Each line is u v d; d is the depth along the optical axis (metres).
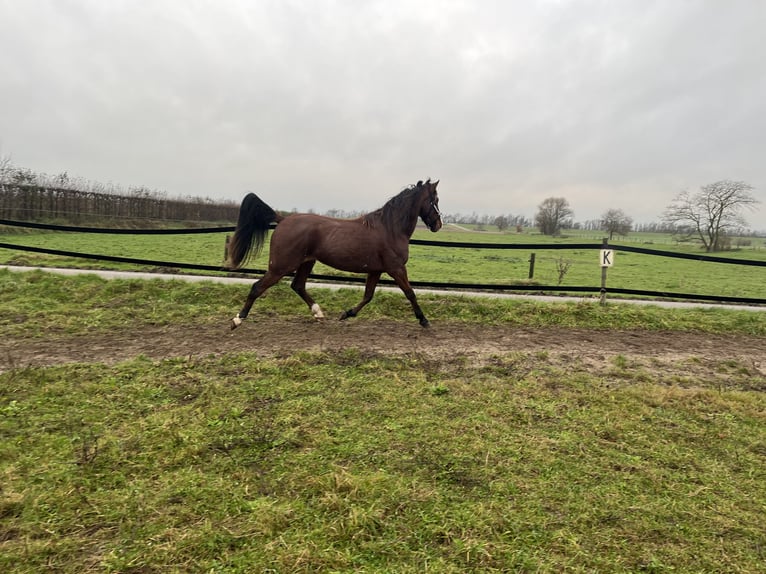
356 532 2.01
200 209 31.12
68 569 1.77
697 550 1.99
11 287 7.04
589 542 2.02
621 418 3.37
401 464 2.62
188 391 3.62
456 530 2.07
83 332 5.34
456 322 6.61
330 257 5.49
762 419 3.43
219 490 2.31
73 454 2.61
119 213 25.20
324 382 3.93
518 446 2.88
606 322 6.78
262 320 6.25
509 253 30.94
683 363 4.98
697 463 2.76
